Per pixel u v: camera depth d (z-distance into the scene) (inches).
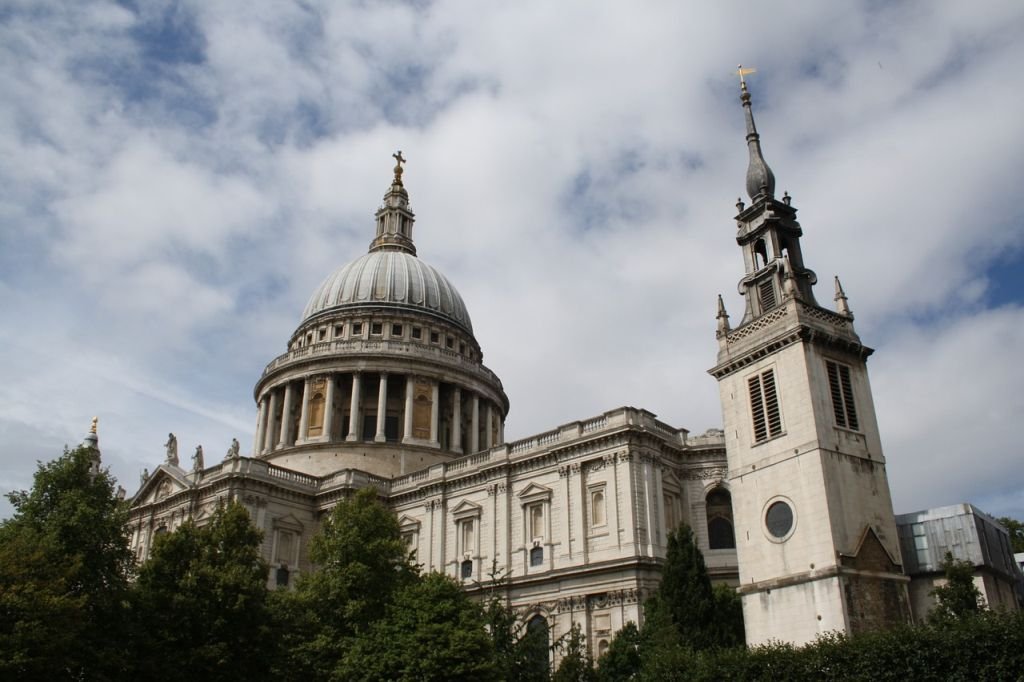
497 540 3139.8
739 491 2100.1
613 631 2694.4
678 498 3034.0
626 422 2908.5
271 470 3567.9
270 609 2047.2
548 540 2994.6
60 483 2011.6
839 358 2094.0
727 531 3019.2
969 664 1325.0
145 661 1780.3
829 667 1477.6
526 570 3021.7
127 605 1968.5
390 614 2111.2
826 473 1902.1
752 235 2305.6
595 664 2551.7
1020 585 2151.8
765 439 2063.2
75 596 1817.2
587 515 2923.2
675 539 2203.5
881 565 1889.8
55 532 1865.2
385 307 4562.0
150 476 3818.9
